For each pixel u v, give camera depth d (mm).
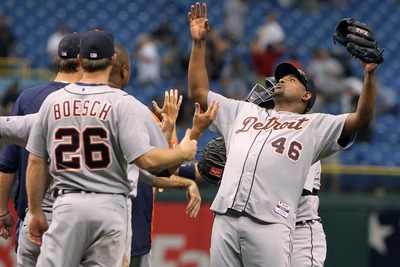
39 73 65312
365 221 40219
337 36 21328
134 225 23984
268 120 22578
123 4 78688
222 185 22078
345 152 56219
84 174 19391
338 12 80875
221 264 21922
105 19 77625
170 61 68000
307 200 23734
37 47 74188
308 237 23562
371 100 20953
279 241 21438
